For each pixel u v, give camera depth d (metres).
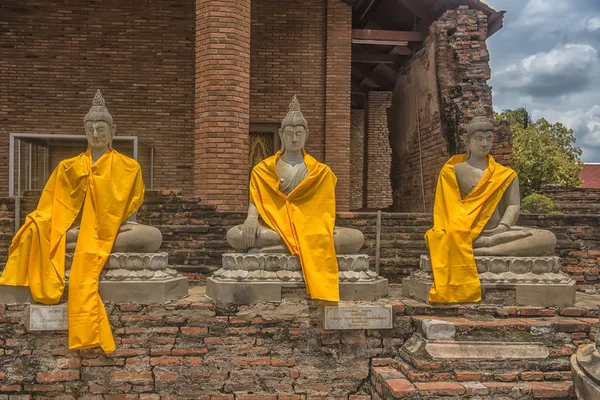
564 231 8.44
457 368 5.48
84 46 12.76
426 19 12.72
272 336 6.04
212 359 5.97
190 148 12.98
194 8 13.02
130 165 6.43
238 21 9.46
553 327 5.82
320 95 13.05
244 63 9.57
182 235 8.00
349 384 6.03
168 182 12.92
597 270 8.20
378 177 18.39
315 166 6.44
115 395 5.87
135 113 12.87
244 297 6.05
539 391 5.16
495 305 6.25
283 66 13.01
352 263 6.32
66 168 6.22
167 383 5.91
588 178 37.25
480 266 6.36
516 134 23.86
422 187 12.84
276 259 6.16
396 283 8.07
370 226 8.16
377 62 15.03
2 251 7.70
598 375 4.24
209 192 9.27
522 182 23.06
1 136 12.54
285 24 13.03
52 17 12.68
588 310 6.23
